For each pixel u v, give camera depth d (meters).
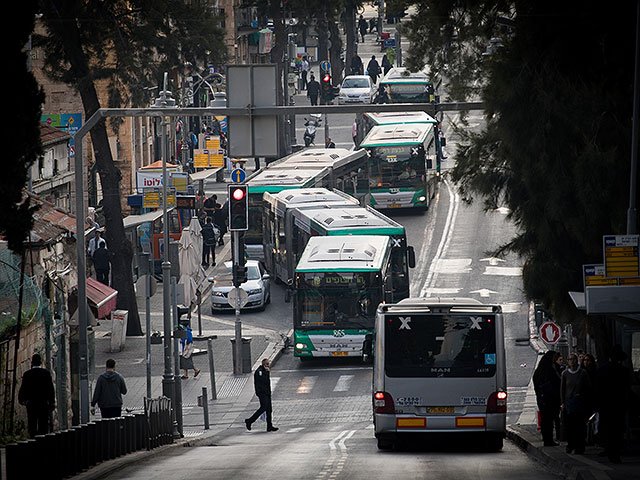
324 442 90.81
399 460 72.62
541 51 77.69
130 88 140.50
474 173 84.69
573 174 75.69
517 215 82.06
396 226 151.50
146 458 76.56
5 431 78.06
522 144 76.81
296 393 125.50
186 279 135.50
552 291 81.31
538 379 77.62
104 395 85.69
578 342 115.94
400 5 90.88
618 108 76.31
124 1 139.62
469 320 80.31
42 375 74.12
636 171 75.38
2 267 90.19
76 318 106.81
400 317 80.38
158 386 125.31
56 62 141.12
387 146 199.00
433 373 80.00
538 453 74.44
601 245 77.31
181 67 143.88
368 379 130.25
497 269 170.62
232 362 136.75
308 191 171.25
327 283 134.88
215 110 84.88
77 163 91.50
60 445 59.88
